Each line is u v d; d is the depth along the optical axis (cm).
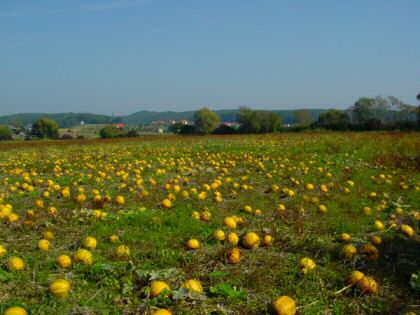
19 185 1485
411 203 1094
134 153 2792
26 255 680
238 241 734
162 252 674
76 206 1090
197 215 945
